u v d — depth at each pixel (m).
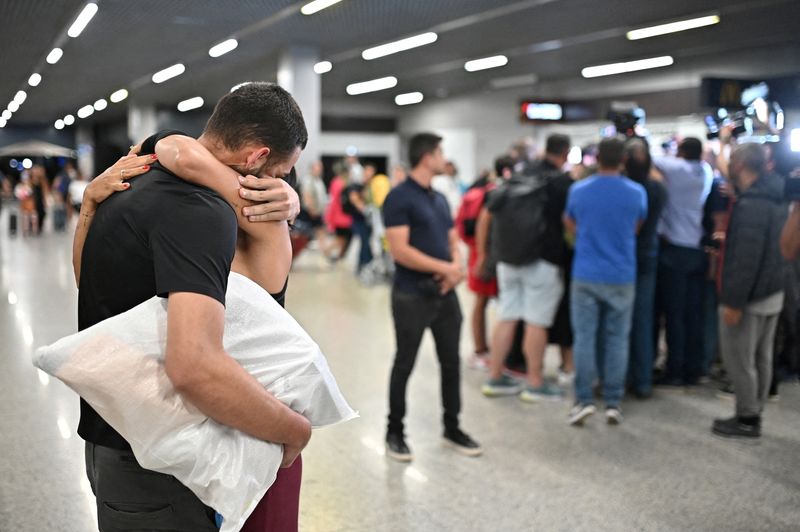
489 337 6.26
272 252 1.50
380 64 15.01
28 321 6.62
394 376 3.58
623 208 3.97
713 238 4.72
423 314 3.54
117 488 1.41
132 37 12.12
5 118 31.12
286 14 10.25
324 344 5.93
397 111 23.97
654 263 4.51
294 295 8.41
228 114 1.43
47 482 3.17
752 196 3.64
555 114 11.49
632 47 12.59
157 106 24.52
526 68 15.38
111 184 1.42
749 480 3.36
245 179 1.43
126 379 1.27
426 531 2.83
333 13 10.12
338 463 3.50
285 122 1.45
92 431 1.43
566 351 4.93
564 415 4.28
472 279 5.32
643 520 2.94
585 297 4.07
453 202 10.55
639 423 4.15
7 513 2.88
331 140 23.12
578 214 4.09
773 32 11.10
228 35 11.89
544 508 3.04
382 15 10.25
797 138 3.75
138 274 1.35
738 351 3.84
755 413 3.90
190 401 1.27
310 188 11.32
